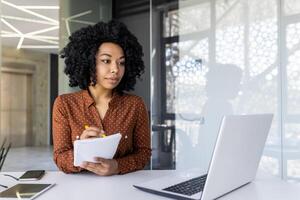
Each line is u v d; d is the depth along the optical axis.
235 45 3.29
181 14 3.59
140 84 3.89
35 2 4.74
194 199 0.90
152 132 3.69
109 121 1.41
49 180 1.18
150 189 1.00
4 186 1.09
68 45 1.53
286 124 3.04
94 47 1.40
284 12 3.04
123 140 1.40
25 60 8.48
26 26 6.13
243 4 3.24
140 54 1.58
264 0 3.14
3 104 8.09
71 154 1.30
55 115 1.40
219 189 0.90
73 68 1.49
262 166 3.12
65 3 3.73
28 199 0.92
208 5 3.43
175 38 3.62
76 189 1.05
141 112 1.49
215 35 3.39
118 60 1.41
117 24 1.49
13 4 4.82
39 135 8.67
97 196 0.97
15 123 8.32
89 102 1.41
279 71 3.07
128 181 1.17
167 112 3.66
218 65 3.38
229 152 0.88
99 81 1.41
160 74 3.71
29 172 1.28
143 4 3.98
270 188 1.07
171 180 1.11
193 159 3.49
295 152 2.99
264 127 1.05
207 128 3.42
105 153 1.17
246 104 3.23
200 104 3.47
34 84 8.62
